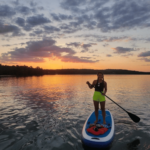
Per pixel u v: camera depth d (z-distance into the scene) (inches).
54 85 855.1
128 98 417.7
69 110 278.1
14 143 146.8
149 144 144.6
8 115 245.9
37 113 256.5
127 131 176.4
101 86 176.4
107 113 213.8
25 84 924.6
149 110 281.3
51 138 158.1
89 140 134.6
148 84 937.5
